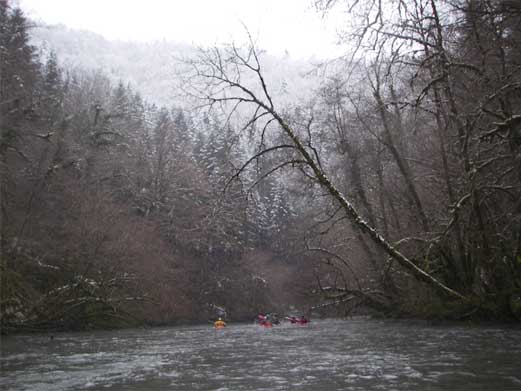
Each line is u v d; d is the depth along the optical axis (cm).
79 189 3262
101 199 3183
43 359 1191
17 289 2306
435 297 2178
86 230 2798
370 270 2912
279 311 4962
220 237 4194
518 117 1317
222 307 4544
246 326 3388
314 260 3509
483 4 1256
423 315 2405
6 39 2695
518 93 1392
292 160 1644
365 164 2616
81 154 3553
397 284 2659
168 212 4466
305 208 3519
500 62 1409
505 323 1873
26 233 2708
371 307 2964
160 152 4600
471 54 1443
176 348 1455
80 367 1019
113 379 842
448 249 2012
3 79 2634
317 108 2511
